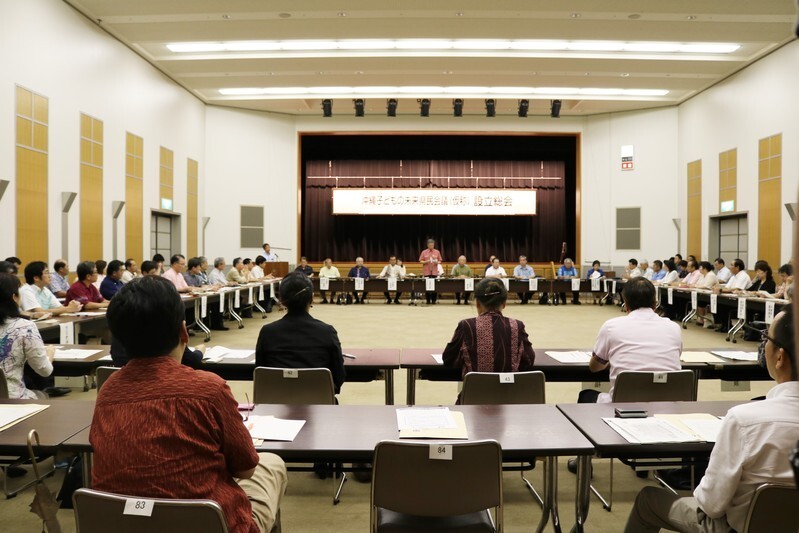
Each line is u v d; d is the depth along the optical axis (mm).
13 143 6910
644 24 8906
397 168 15633
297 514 2645
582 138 14734
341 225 15750
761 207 10148
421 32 9312
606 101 13234
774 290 7879
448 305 12438
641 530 1894
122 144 9633
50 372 2988
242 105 13711
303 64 10781
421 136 14992
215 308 8641
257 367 2693
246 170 14016
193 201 12891
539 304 12922
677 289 9305
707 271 9438
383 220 15867
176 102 11938
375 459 1655
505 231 15891
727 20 8695
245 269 11234
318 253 15594
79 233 8312
